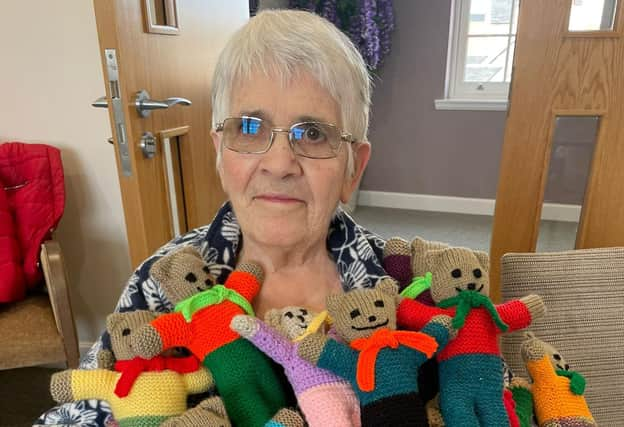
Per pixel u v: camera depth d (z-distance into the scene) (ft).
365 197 11.71
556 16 3.92
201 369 1.99
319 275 2.47
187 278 2.06
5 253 4.41
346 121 2.18
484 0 10.10
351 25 9.71
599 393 3.26
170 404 1.86
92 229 5.49
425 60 10.36
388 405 1.71
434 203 11.32
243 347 1.95
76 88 5.02
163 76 3.99
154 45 3.82
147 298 2.33
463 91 10.78
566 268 3.25
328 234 2.52
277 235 2.15
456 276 2.05
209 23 4.91
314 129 2.06
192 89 4.59
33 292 4.81
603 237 4.42
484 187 10.91
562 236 4.59
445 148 10.87
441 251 2.19
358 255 2.42
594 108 4.09
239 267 2.29
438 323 1.89
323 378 1.84
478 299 2.00
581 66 4.01
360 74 2.21
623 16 3.85
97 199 5.37
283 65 2.01
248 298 2.16
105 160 5.24
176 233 4.64
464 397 1.86
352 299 1.92
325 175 2.12
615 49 3.93
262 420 1.83
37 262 4.54
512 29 10.17
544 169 4.32
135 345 1.86
